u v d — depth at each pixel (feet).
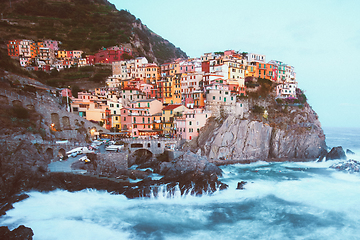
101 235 147.74
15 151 197.67
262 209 187.11
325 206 191.72
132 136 329.52
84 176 208.13
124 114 341.21
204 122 323.78
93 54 583.58
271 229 160.56
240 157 315.17
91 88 476.13
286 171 282.15
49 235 142.92
